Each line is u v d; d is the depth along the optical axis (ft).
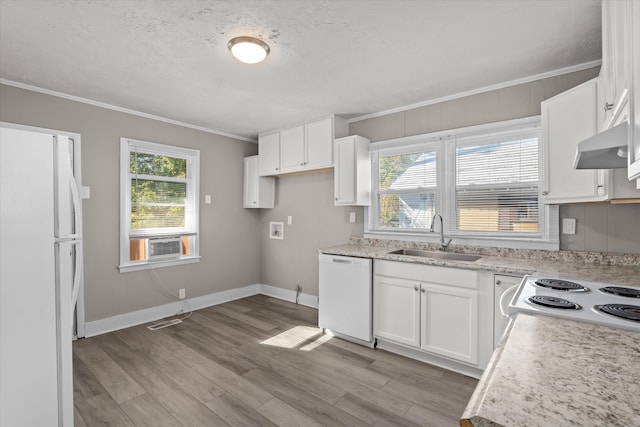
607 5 5.15
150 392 7.02
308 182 13.74
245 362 8.42
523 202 8.80
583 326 3.35
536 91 8.48
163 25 6.22
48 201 4.74
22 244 4.48
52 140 4.81
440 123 10.10
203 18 5.99
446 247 9.67
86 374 7.77
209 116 11.89
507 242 8.87
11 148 4.41
